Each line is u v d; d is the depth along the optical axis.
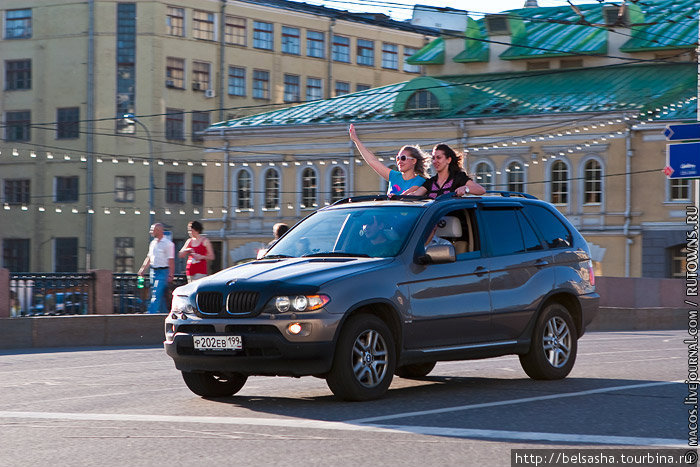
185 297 10.63
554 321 12.43
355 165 58.69
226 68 74.88
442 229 11.35
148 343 22.27
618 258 53.19
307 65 79.31
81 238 70.56
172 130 72.19
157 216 71.19
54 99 71.81
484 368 14.02
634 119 52.50
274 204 61.09
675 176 19.50
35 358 17.20
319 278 10.20
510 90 58.72
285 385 12.13
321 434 8.27
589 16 62.62
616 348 17.95
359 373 10.27
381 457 7.31
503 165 55.06
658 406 9.84
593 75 58.25
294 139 60.44
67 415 9.77
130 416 9.57
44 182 71.69
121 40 71.19
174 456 7.48
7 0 73.12
